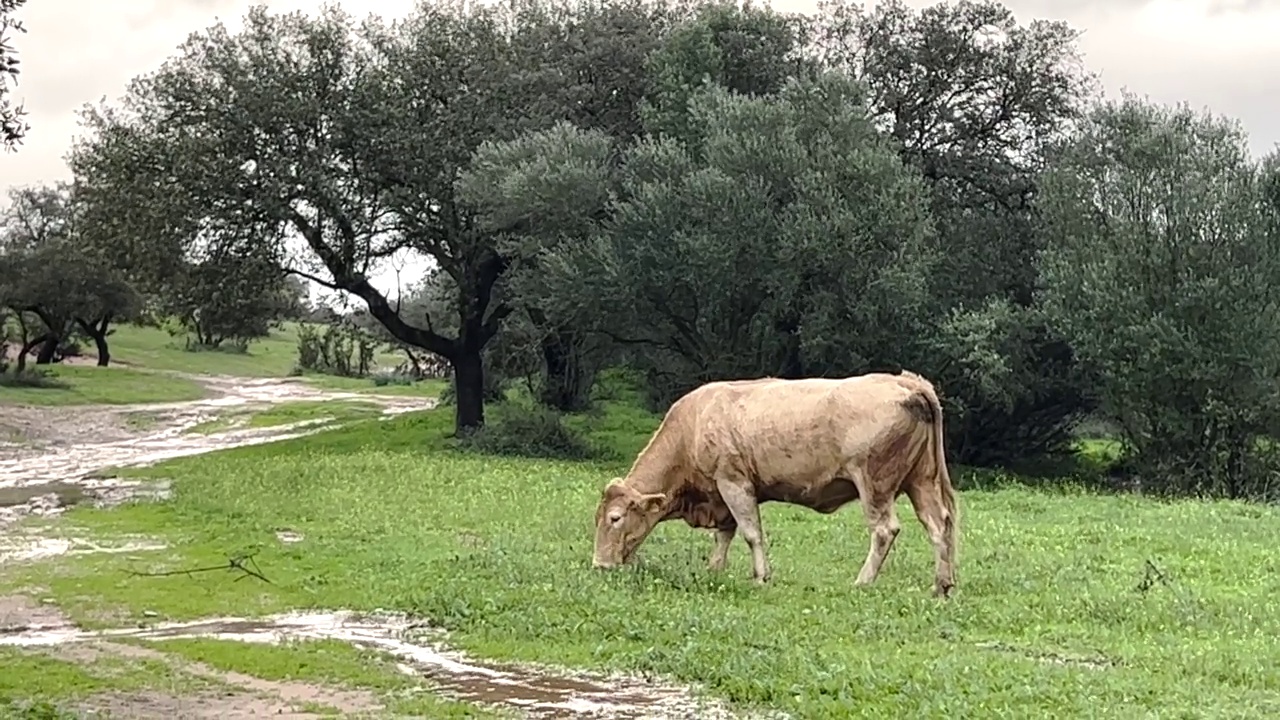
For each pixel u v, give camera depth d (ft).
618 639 37.45
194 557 55.47
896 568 49.24
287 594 46.50
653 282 100.78
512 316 128.16
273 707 31.09
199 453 119.65
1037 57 118.83
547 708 30.86
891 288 96.48
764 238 98.07
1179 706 29.04
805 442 45.62
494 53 116.06
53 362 235.40
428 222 117.50
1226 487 95.61
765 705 30.60
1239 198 94.58
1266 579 47.24
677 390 112.98
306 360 284.00
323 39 113.91
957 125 119.96
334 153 113.70
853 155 99.25
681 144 105.81
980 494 79.97
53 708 30.40
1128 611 40.42
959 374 102.94
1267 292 94.02
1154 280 95.55
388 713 30.40
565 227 104.58
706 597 42.91
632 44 118.52
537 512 66.85
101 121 115.55
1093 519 66.33
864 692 30.58
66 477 97.71
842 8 120.47
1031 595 43.57
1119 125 99.60
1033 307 106.22
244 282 115.65
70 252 217.15
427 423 133.08
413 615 42.14
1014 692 30.07
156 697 32.12
